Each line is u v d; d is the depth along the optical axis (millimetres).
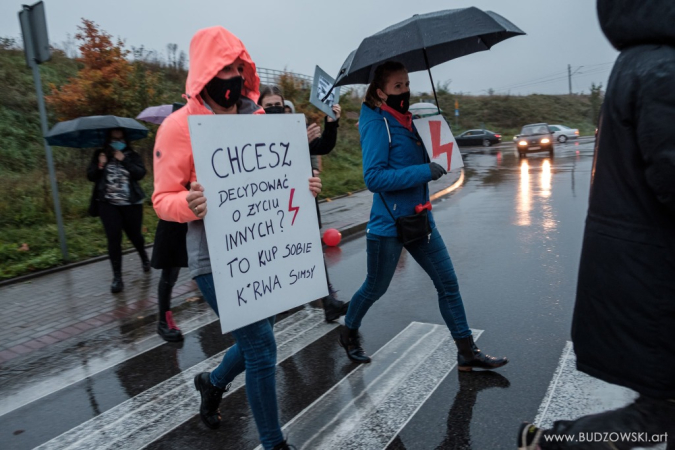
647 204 1712
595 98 61281
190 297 5930
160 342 4695
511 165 22031
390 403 3312
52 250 7898
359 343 3980
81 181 12586
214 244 2416
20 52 17828
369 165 3273
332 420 3164
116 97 12742
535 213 9922
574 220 8977
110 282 6570
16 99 15039
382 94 3334
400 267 6688
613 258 1794
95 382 3959
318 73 3908
